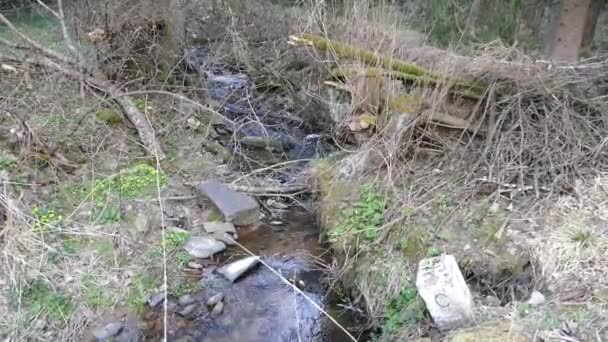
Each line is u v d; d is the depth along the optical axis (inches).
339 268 163.9
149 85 250.8
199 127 245.3
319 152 241.6
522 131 165.5
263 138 252.1
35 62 230.4
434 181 171.3
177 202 190.9
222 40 330.6
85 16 262.5
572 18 205.3
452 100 185.9
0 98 206.2
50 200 170.7
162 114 243.1
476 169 169.2
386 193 168.6
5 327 129.0
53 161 185.2
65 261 150.3
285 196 207.6
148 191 187.9
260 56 309.1
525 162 165.0
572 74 178.7
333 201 182.4
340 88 207.3
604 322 110.7
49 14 315.9
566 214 148.6
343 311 153.2
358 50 202.4
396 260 150.0
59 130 202.2
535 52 233.0
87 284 146.6
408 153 184.5
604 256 132.3
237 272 162.6
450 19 274.4
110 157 202.7
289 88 285.3
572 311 117.7
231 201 192.2
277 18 326.3
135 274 154.4
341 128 224.1
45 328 132.9
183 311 148.6
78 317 137.7
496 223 151.7
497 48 205.2
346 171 188.9
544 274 134.6
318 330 148.0
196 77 284.7
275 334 146.1
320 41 215.9
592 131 167.8
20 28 290.4
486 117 179.2
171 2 262.5
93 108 209.3
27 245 147.7
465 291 126.3
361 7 229.8
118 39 250.1
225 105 276.1
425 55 205.2
